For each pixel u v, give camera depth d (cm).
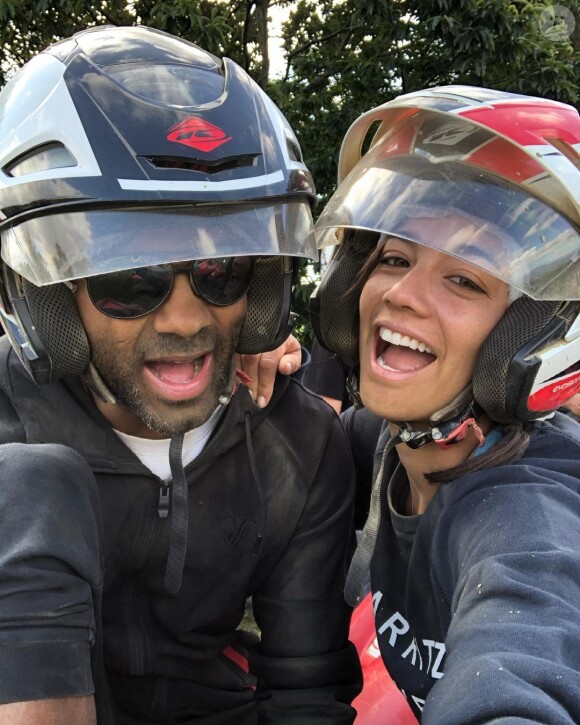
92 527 46
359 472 79
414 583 60
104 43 61
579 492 54
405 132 65
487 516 51
